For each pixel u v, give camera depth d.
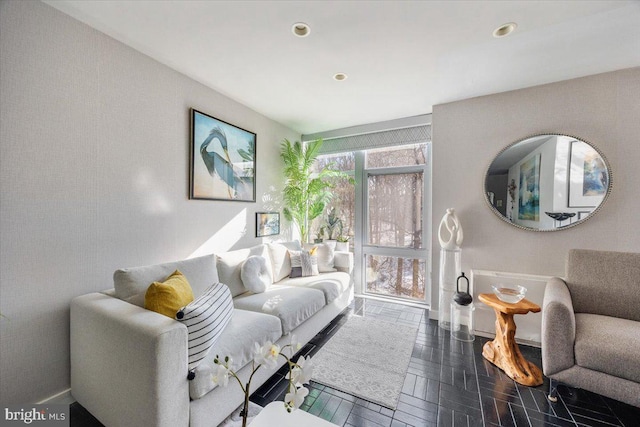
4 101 1.41
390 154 3.73
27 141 1.49
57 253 1.61
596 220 2.33
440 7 1.60
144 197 2.08
